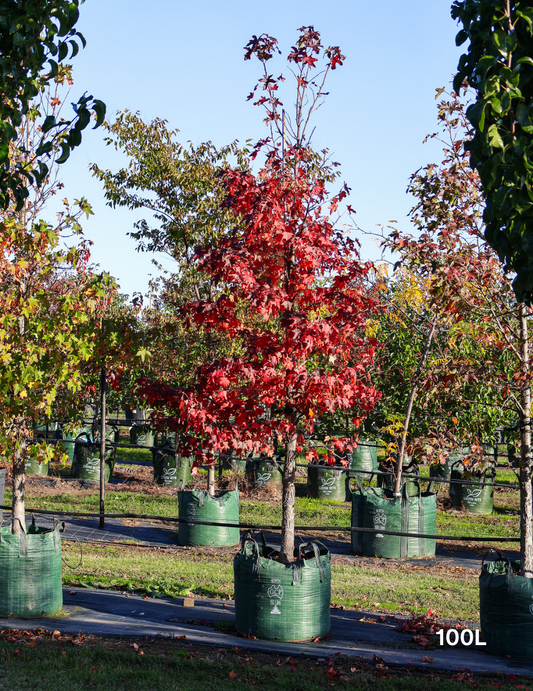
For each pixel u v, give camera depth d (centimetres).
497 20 390
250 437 783
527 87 381
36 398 816
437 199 882
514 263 389
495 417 1039
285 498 827
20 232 839
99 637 757
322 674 658
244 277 736
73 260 872
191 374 1366
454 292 813
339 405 751
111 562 1145
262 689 614
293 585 766
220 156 1404
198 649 730
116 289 988
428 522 1310
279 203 784
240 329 807
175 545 1330
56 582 846
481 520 1641
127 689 603
